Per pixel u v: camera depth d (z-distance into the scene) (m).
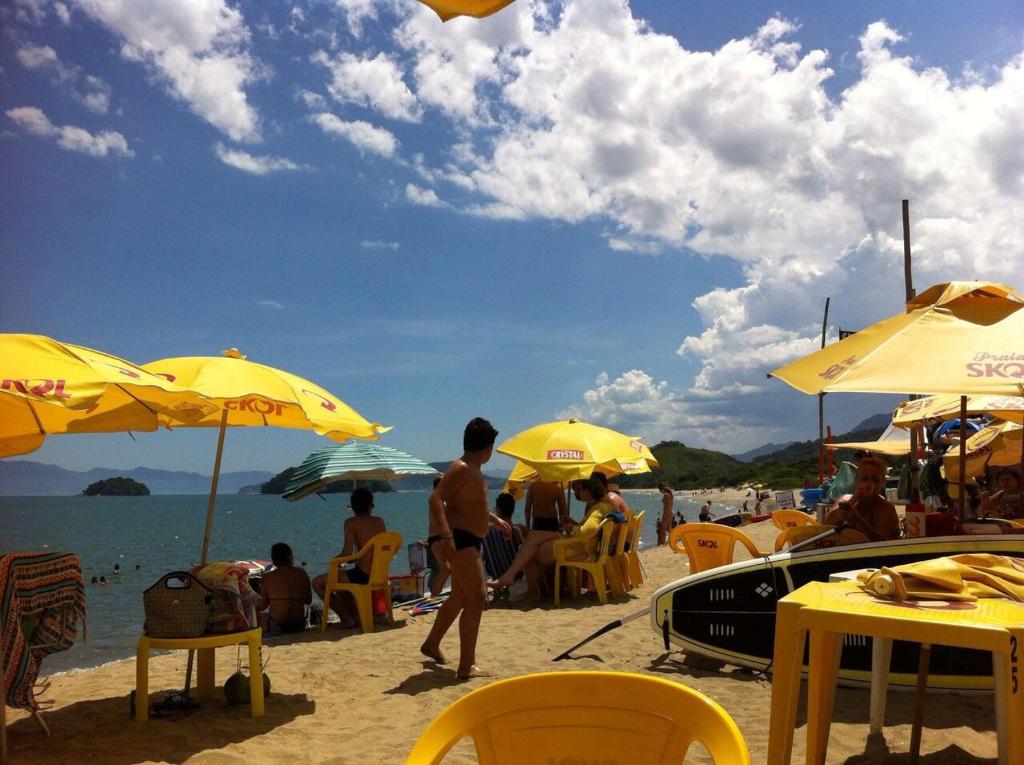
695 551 7.05
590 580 10.85
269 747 4.57
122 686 6.45
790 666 3.01
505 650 6.98
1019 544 4.84
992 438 11.26
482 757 1.94
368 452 10.84
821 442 30.34
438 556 6.09
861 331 4.80
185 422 6.82
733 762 1.64
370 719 5.11
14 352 4.25
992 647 2.68
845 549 5.34
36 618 4.85
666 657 6.30
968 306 4.48
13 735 4.93
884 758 4.00
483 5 2.38
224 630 5.25
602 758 1.91
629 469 11.56
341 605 9.11
